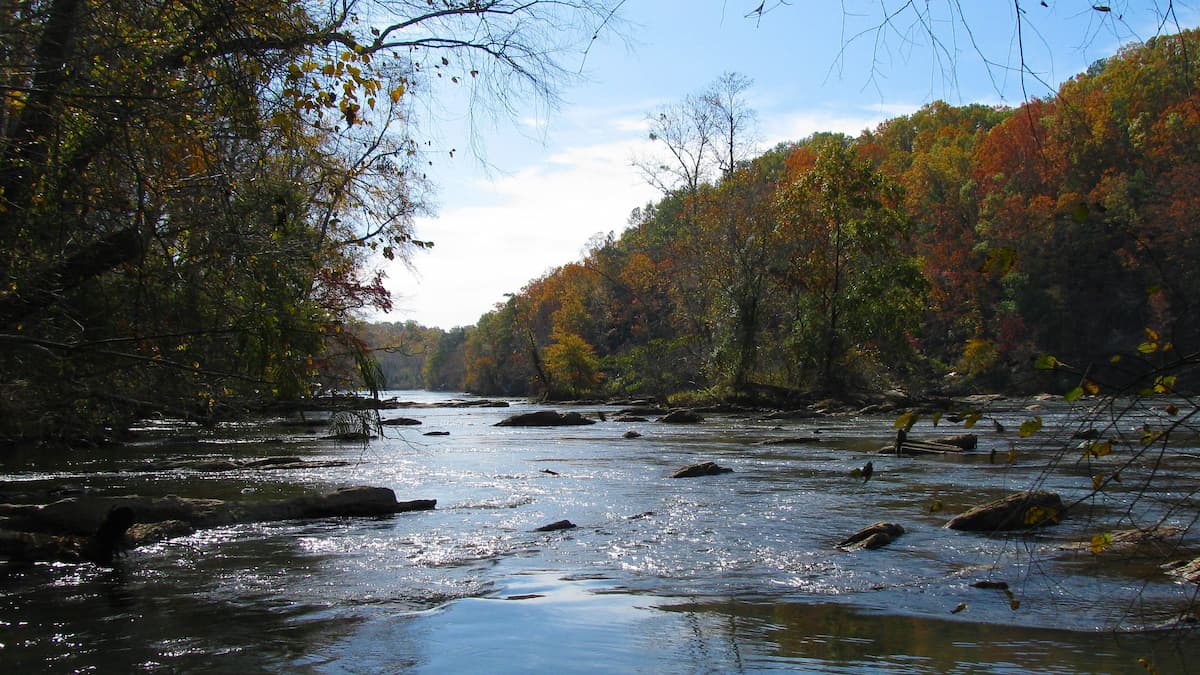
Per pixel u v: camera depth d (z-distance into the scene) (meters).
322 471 17.44
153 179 8.01
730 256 48.44
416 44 9.52
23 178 7.49
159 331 8.76
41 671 5.58
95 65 7.06
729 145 52.84
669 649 5.96
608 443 25.89
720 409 43.28
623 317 89.94
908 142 102.81
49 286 8.12
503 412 54.91
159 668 5.62
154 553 9.38
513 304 94.88
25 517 9.57
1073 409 3.39
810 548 9.54
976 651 5.90
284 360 9.13
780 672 5.50
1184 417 3.18
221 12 7.15
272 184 9.31
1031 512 3.79
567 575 8.34
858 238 46.03
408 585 7.95
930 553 9.16
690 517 11.67
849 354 47.12
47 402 9.50
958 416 3.52
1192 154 37.16
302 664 5.71
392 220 12.93
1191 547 8.71
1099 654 5.82
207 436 27.03
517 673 5.48
